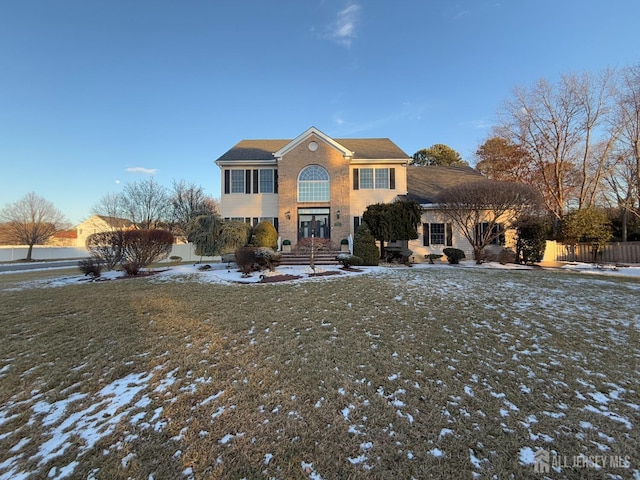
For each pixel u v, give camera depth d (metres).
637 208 22.55
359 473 2.32
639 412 3.09
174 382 3.78
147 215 35.59
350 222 19.38
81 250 35.47
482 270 12.59
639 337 5.08
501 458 2.47
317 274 11.13
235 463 2.45
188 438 2.75
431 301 7.17
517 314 6.24
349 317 6.05
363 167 19.88
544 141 24.08
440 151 39.19
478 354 4.43
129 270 11.84
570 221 19.55
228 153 21.41
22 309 7.10
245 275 11.21
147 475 2.35
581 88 22.20
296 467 2.39
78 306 7.28
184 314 6.48
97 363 4.35
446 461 2.43
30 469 2.45
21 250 30.81
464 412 3.07
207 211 34.81
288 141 23.45
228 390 3.53
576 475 2.30
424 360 4.24
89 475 2.38
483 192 15.03
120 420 3.05
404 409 3.12
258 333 5.32
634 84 20.25
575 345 4.75
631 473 2.32
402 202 16.27
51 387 3.76
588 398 3.34
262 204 19.98
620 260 18.62
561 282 9.57
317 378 3.75
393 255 16.67
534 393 3.43
